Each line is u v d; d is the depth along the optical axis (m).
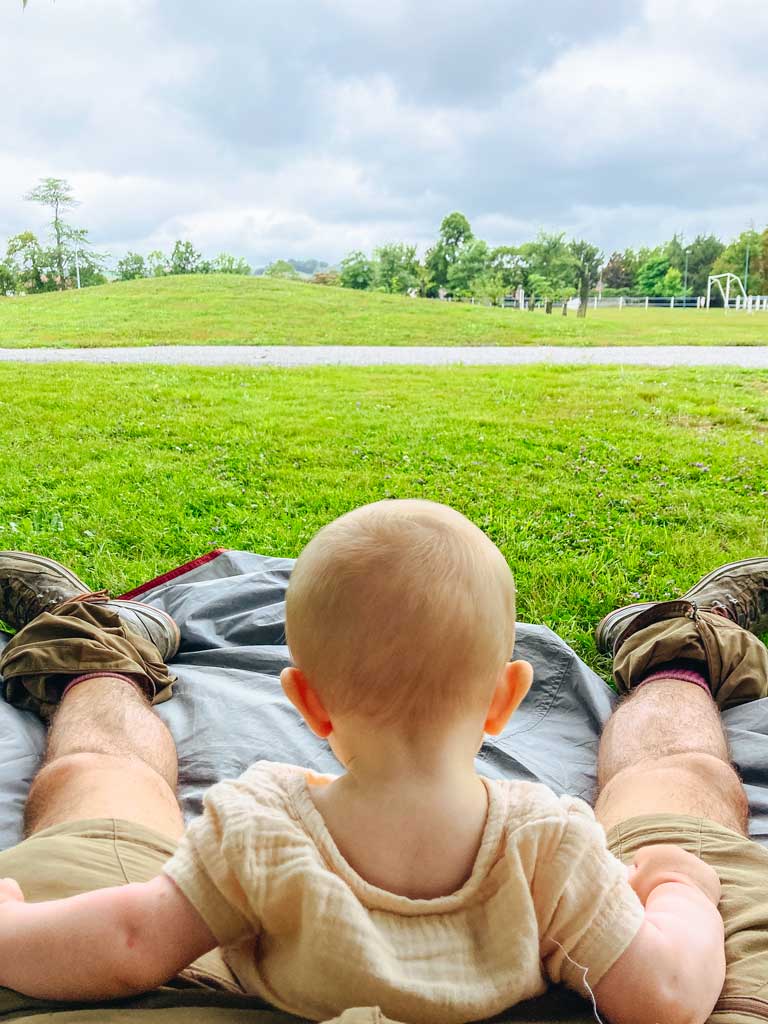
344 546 0.48
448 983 0.46
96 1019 0.50
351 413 3.94
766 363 6.76
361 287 32.25
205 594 1.44
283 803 0.50
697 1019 0.51
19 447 3.10
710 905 0.59
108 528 2.11
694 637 1.14
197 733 1.08
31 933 0.51
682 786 0.85
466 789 0.49
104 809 0.76
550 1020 0.51
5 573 1.32
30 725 1.08
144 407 4.06
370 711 0.47
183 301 13.42
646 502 2.37
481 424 3.67
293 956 0.48
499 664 0.49
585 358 7.34
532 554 1.93
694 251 33.81
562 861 0.48
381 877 0.47
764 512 2.30
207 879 0.49
